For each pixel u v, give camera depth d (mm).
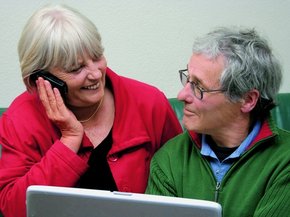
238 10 1999
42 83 1308
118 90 1435
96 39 1275
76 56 1246
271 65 1173
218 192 1207
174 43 1988
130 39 1958
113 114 1451
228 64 1136
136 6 1924
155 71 2008
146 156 1438
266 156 1202
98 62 1306
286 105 1709
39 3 1866
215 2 1971
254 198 1167
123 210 910
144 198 896
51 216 954
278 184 1136
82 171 1319
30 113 1394
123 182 1378
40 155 1400
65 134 1347
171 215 895
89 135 1421
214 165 1253
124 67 1987
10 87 1935
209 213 877
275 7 2016
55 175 1285
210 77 1149
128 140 1398
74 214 939
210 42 1161
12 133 1378
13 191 1296
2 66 1907
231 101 1165
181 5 1950
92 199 917
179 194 1258
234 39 1159
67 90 1312
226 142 1245
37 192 940
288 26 2041
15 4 1854
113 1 1904
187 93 1195
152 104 1460
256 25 2027
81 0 1886
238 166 1209
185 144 1318
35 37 1260
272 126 1215
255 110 1222
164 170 1286
